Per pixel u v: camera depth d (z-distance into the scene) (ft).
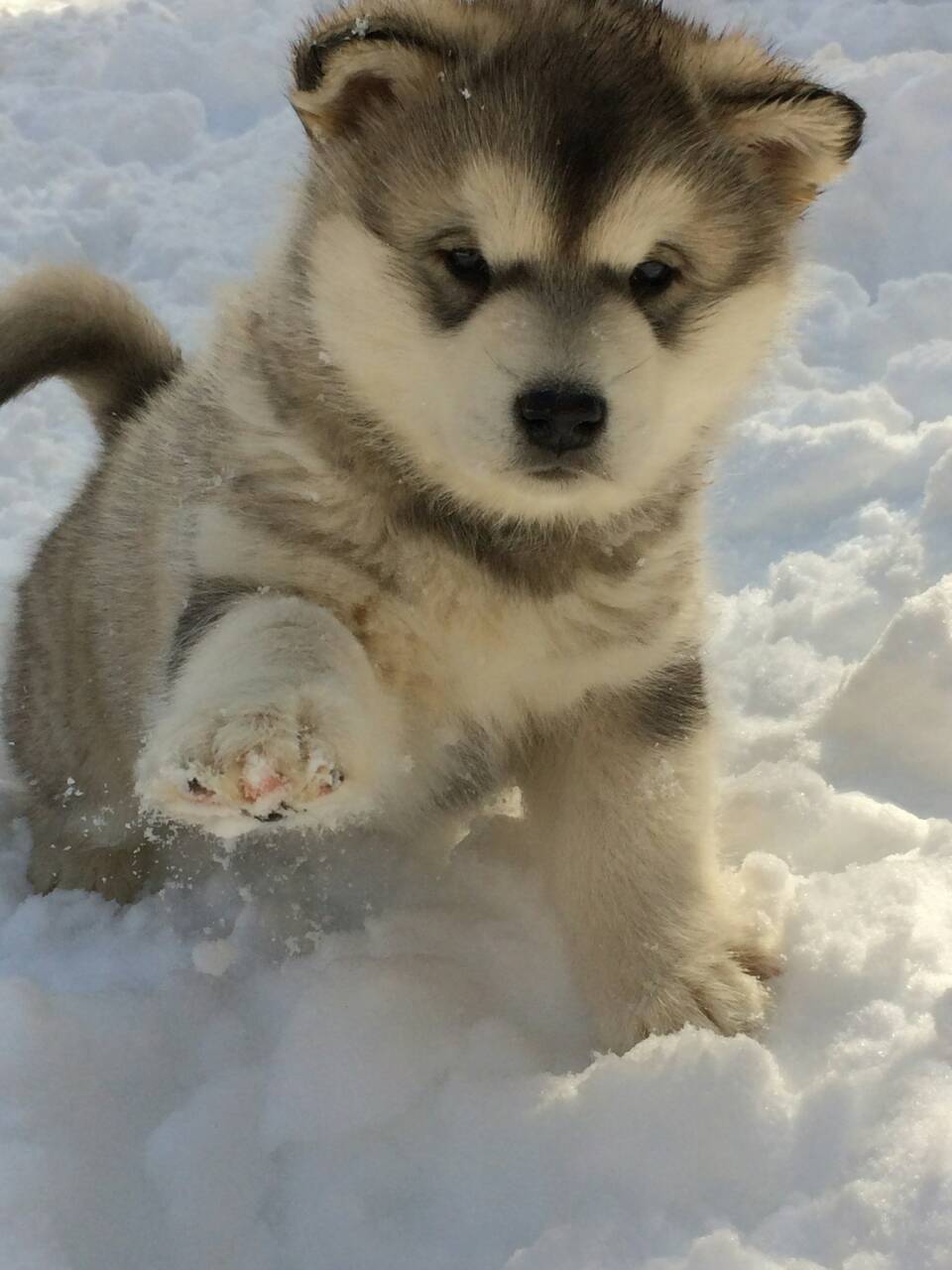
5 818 2.10
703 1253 1.17
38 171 4.47
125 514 1.84
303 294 1.60
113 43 5.18
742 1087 1.34
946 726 2.04
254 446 1.54
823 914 1.66
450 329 1.51
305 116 1.63
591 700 1.65
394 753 1.61
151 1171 1.35
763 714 2.21
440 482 1.54
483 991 1.61
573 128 1.48
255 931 1.72
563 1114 1.36
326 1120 1.39
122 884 1.92
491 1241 1.26
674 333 1.59
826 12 4.95
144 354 2.19
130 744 1.83
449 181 1.51
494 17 1.62
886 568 2.44
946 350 3.13
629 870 1.63
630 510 1.57
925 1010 1.44
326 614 1.46
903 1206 1.20
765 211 1.69
